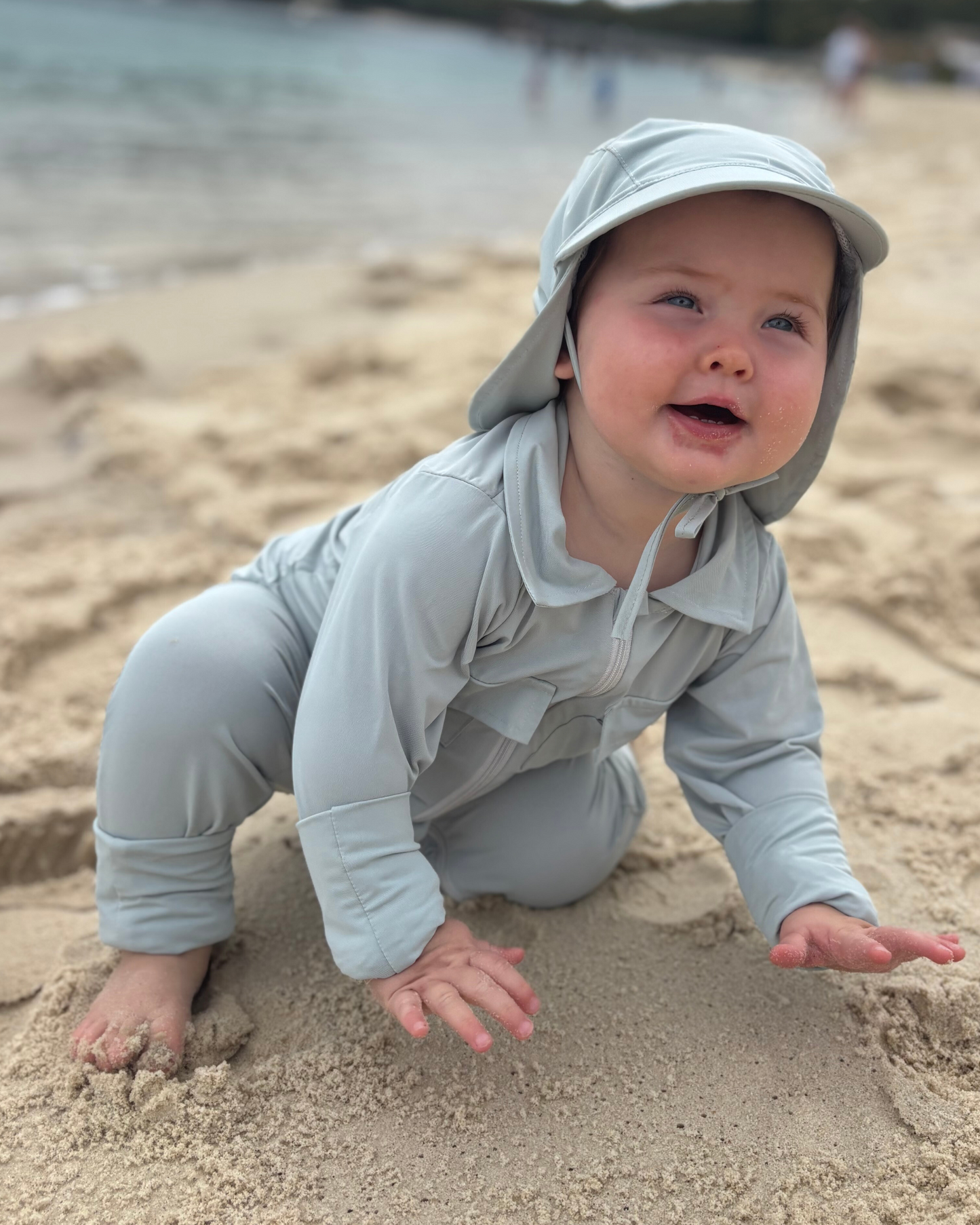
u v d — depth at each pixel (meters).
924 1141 0.55
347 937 0.56
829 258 0.53
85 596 1.09
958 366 1.72
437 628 0.54
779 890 0.62
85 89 5.73
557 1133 0.56
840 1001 0.64
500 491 0.55
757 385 0.51
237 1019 0.62
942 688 0.97
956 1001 0.62
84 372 1.68
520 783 0.69
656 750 0.90
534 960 0.67
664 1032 0.62
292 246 2.84
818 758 0.67
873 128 7.42
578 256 0.52
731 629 0.61
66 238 2.68
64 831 0.81
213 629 0.62
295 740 0.56
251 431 1.50
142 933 0.63
